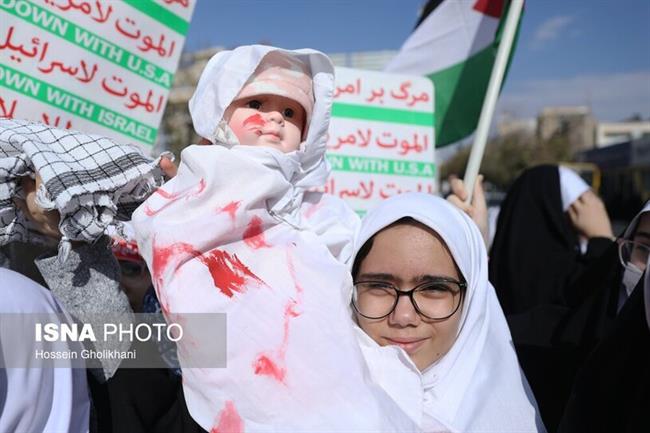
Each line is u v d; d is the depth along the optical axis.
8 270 1.38
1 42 2.12
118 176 1.49
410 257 1.56
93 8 2.31
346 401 1.35
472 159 2.59
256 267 1.50
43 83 2.21
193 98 1.87
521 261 3.37
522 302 3.29
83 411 1.40
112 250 1.71
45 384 1.31
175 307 1.42
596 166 22.69
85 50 2.29
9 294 1.29
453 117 3.39
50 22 2.21
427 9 3.59
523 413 1.61
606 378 1.46
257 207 1.55
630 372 1.44
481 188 2.56
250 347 1.40
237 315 1.42
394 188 3.06
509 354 1.73
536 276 3.31
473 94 3.34
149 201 1.52
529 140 38.50
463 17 3.35
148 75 2.45
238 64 1.77
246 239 1.53
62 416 1.32
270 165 1.69
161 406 1.58
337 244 1.80
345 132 2.99
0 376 1.24
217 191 1.51
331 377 1.38
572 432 1.49
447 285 1.58
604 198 21.59
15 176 1.48
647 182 18.47
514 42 3.29
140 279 1.85
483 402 1.58
